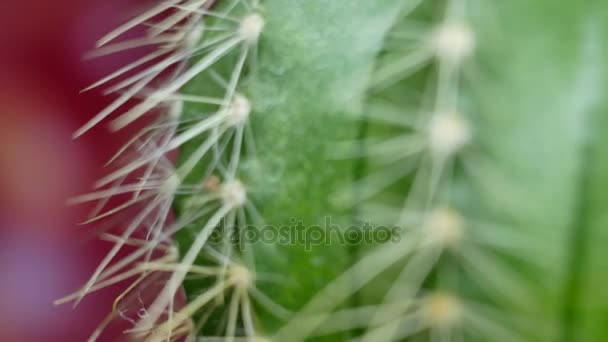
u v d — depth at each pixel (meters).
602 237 0.12
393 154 0.13
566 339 0.12
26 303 0.26
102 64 0.27
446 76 0.13
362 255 0.13
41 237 0.26
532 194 0.13
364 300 0.13
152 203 0.16
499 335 0.13
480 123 0.13
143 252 0.16
